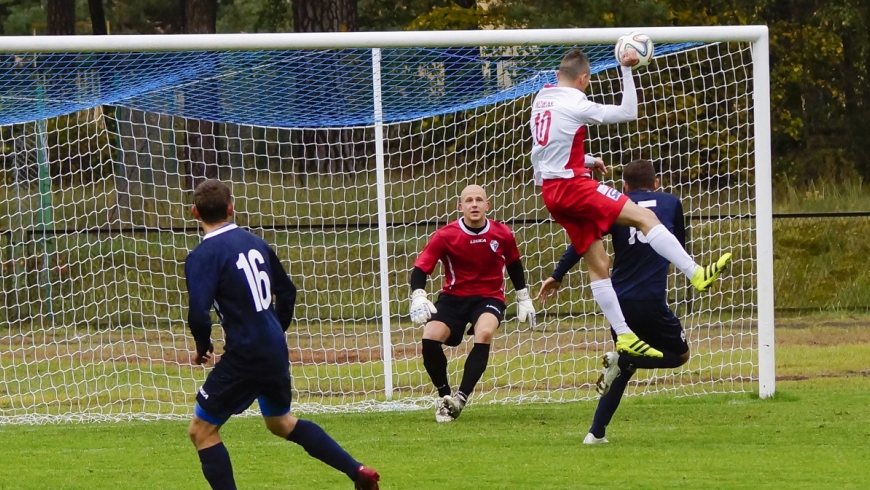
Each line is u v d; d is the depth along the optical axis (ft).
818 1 192.95
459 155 139.33
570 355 98.63
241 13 284.20
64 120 146.41
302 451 55.52
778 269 135.85
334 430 63.05
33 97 76.54
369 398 80.28
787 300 131.13
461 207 66.64
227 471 39.47
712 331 109.81
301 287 122.42
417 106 82.69
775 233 144.56
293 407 74.49
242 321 38.75
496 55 77.46
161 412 76.79
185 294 123.95
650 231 51.26
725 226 132.26
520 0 161.27
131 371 95.09
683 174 138.51
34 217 135.74
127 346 108.06
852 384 80.59
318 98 80.23
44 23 268.82
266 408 40.63
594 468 48.83
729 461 50.16
